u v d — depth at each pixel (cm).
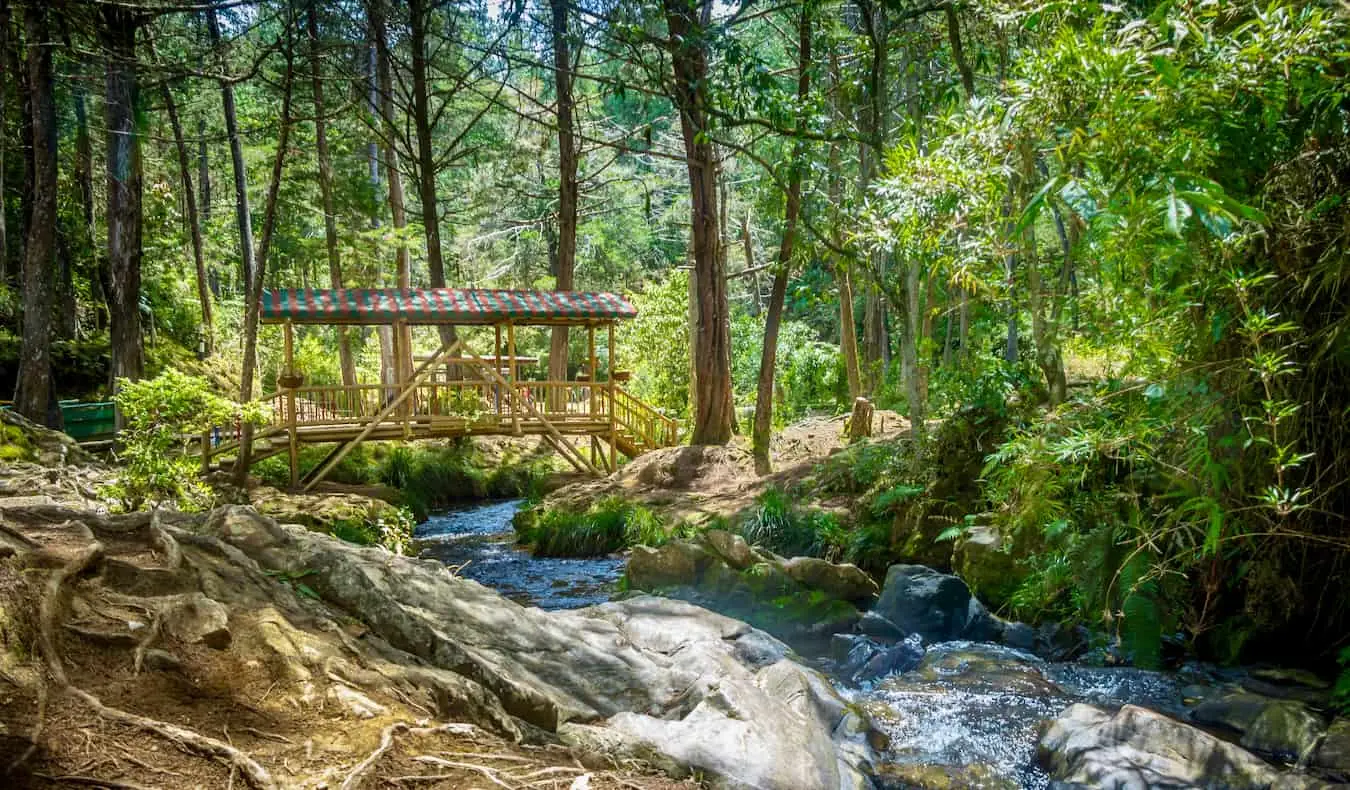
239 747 266
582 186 2805
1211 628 600
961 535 829
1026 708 549
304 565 416
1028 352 1291
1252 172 436
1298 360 471
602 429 1717
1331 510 509
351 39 1903
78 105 2025
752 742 391
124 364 1681
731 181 2388
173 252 2553
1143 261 464
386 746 280
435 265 1942
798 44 1602
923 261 762
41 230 1265
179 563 363
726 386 1631
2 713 243
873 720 519
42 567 319
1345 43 361
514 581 1015
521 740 346
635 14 1323
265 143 2312
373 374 2823
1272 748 459
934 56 1155
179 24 1914
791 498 1151
